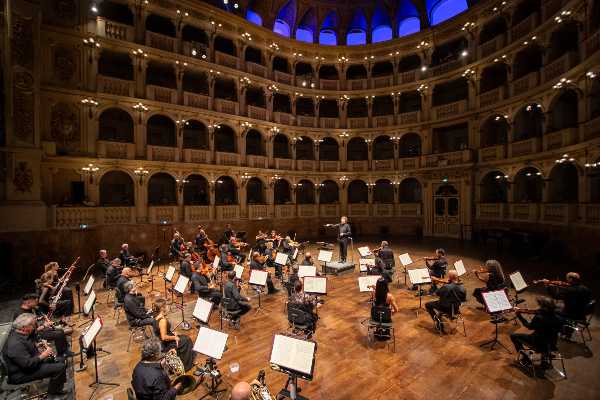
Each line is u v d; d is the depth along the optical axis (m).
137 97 19.75
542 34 18.19
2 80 14.36
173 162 20.58
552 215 16.70
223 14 23.17
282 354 4.66
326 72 31.22
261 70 26.12
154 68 22.12
